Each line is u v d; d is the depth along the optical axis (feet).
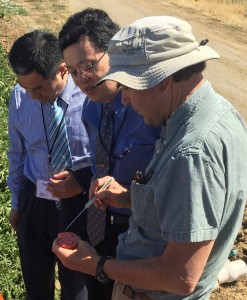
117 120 9.90
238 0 94.12
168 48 6.78
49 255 13.19
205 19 75.61
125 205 9.42
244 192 7.08
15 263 15.92
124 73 6.93
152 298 8.37
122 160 9.86
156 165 7.43
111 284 11.67
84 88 9.74
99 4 86.12
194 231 6.57
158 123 7.45
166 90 6.91
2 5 65.51
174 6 88.12
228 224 7.23
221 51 54.29
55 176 11.46
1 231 16.97
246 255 16.57
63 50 9.77
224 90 40.86
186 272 6.83
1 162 20.67
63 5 80.59
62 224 11.86
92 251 8.29
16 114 12.10
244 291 15.07
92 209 10.80
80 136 11.46
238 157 6.86
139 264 7.51
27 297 13.91
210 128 6.69
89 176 11.50
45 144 11.86
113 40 7.10
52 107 11.36
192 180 6.55
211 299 14.73
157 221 7.53
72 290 12.60
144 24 6.86
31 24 64.13
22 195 12.67
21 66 10.40
